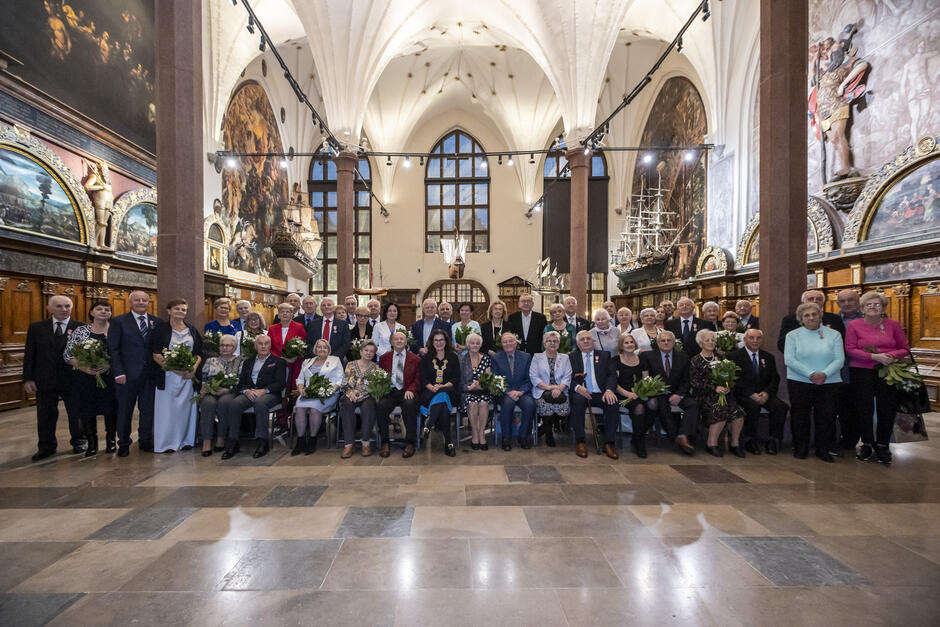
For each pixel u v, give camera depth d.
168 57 5.07
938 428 5.99
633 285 19.52
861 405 4.49
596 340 5.61
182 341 4.86
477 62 19.56
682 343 5.94
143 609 2.12
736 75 12.85
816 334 4.55
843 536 2.87
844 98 9.02
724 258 12.81
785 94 5.14
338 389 5.04
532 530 2.96
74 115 8.43
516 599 2.21
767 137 5.27
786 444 5.12
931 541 2.81
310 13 11.97
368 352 4.92
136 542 2.79
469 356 5.22
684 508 3.32
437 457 4.70
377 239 22.08
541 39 13.24
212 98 12.89
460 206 22.33
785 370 5.16
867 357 4.36
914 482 3.88
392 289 21.89
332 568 2.49
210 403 4.73
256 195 15.91
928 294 7.45
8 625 2.00
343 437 5.18
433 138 22.53
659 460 4.57
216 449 4.94
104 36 9.20
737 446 4.73
